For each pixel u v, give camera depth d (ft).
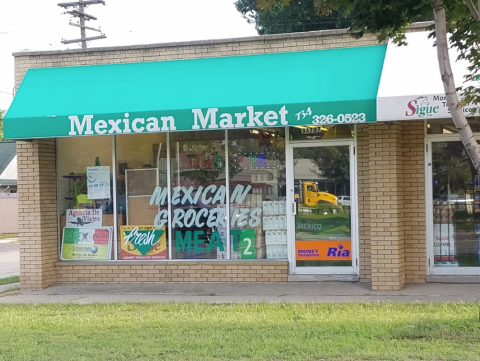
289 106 32.60
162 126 34.09
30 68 39.14
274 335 23.75
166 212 38.70
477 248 34.68
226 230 37.83
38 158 37.91
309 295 32.78
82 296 35.24
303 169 36.68
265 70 35.50
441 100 30.14
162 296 34.22
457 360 19.45
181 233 38.47
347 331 23.81
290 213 36.63
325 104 32.12
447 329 23.08
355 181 35.70
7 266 59.11
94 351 22.25
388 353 20.40
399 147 33.60
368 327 24.30
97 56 38.55
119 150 39.47
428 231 34.68
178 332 24.89
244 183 37.76
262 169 37.52
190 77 36.22
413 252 34.55
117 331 25.59
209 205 38.17
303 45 36.11
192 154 38.47
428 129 34.63
